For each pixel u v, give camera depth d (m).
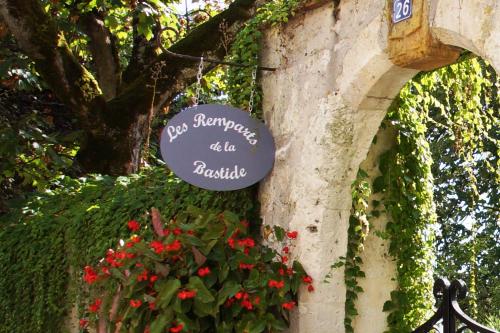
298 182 4.27
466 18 3.12
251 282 4.00
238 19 6.83
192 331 3.90
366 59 3.79
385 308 4.58
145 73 7.48
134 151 7.43
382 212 4.59
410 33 3.46
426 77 4.62
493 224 9.59
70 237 5.78
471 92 4.75
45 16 7.14
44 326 6.00
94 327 5.21
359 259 4.39
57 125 10.42
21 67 7.79
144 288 3.97
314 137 4.16
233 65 4.64
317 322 4.12
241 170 4.38
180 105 10.86
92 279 4.21
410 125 4.63
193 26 9.45
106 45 8.74
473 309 6.20
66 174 9.20
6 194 9.20
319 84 4.16
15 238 6.34
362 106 3.97
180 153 4.29
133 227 4.33
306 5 4.23
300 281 4.16
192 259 3.96
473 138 4.98
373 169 4.56
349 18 3.96
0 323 6.30
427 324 4.14
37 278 6.04
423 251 4.72
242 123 4.41
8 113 9.42
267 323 3.98
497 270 9.73
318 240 4.13
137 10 7.50
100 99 7.39
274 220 4.46
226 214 4.12
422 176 4.71
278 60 4.55
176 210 4.91
